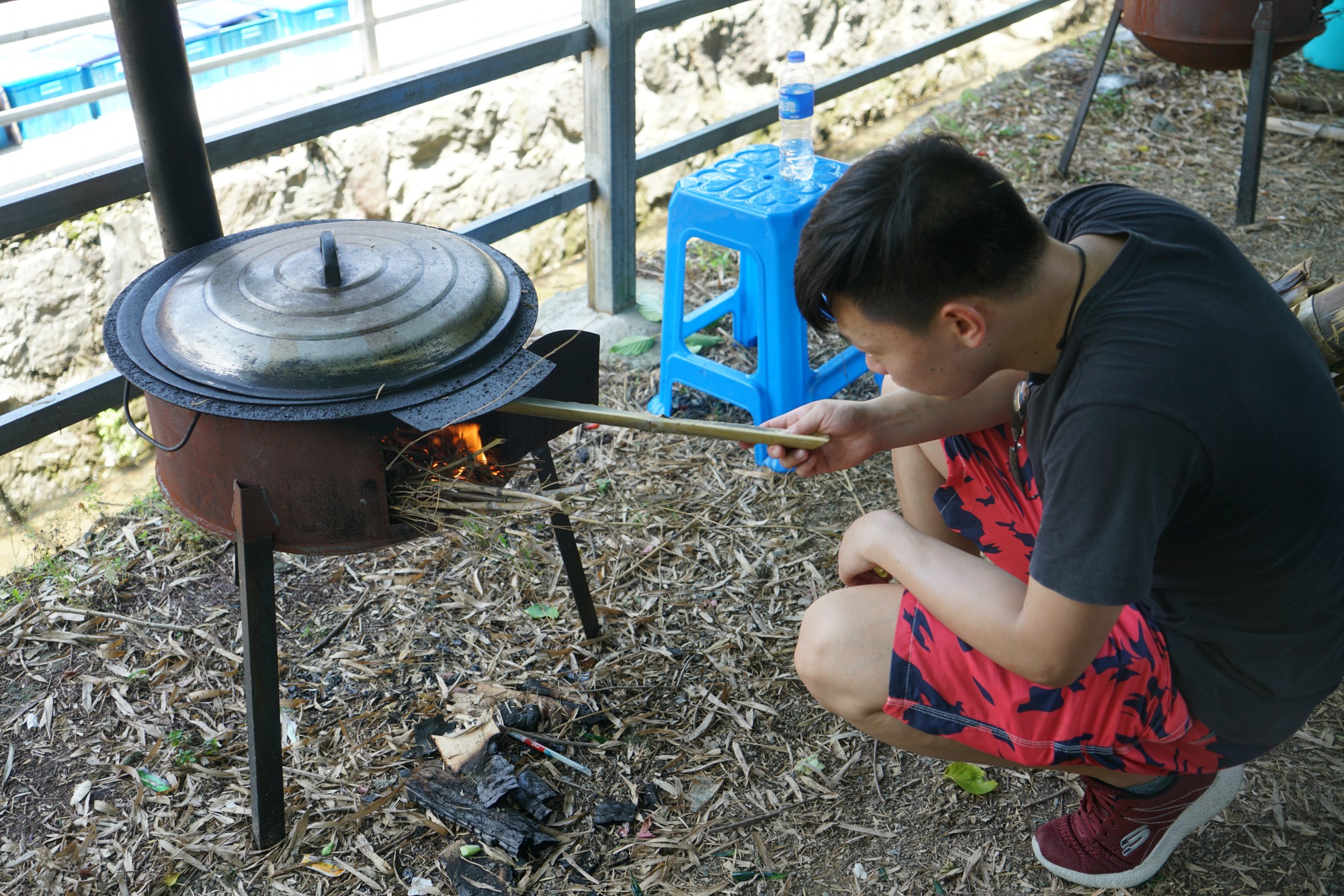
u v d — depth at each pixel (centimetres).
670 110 481
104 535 262
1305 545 131
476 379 161
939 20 597
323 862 185
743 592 248
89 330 350
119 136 376
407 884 182
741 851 188
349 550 171
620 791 199
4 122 325
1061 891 180
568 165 459
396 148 398
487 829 187
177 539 260
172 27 184
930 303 124
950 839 189
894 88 575
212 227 205
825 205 129
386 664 226
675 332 298
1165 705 145
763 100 523
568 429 199
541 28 468
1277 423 125
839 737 211
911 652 151
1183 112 501
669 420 170
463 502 173
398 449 171
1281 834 187
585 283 423
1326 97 510
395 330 160
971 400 174
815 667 162
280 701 216
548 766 204
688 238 284
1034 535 177
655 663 228
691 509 273
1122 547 121
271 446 160
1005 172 450
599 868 185
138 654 229
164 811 194
